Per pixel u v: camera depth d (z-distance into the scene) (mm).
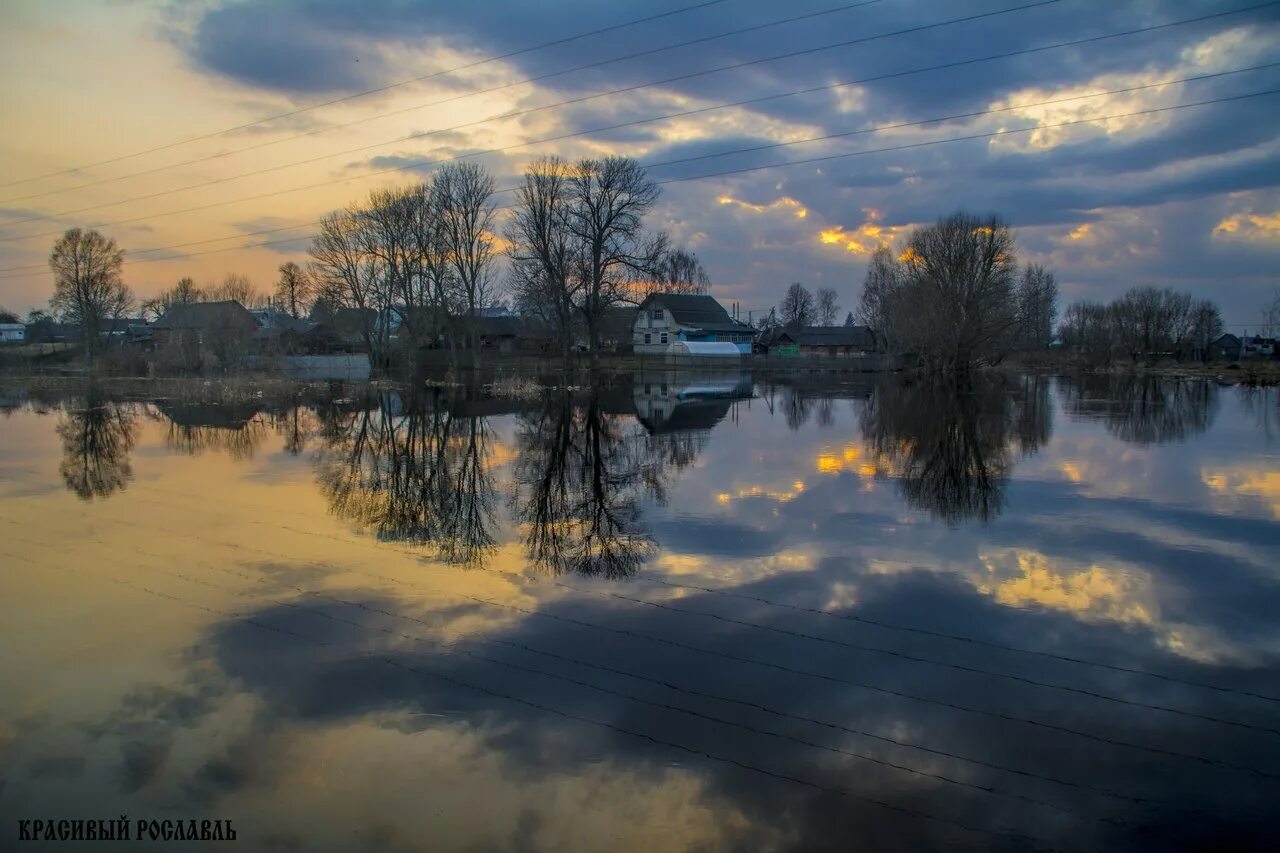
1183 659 8438
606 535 13539
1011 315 69125
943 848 5395
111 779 6332
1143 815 5730
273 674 8086
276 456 23312
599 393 51562
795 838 5523
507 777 6289
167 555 12273
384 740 6836
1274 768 6320
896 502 16344
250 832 5688
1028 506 15938
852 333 114625
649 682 7855
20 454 23641
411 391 51719
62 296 72062
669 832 5613
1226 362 91188
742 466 21172
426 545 12898
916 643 8836
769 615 9680
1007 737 6828
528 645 8758
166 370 57625
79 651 8672
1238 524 14430
